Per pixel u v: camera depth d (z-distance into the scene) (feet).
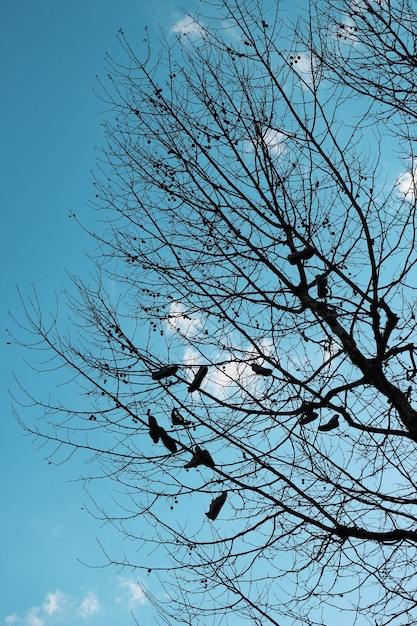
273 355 22.58
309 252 21.75
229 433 21.83
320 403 21.54
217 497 20.89
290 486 20.93
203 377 20.88
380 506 20.81
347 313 21.54
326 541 21.30
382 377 21.30
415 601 20.76
